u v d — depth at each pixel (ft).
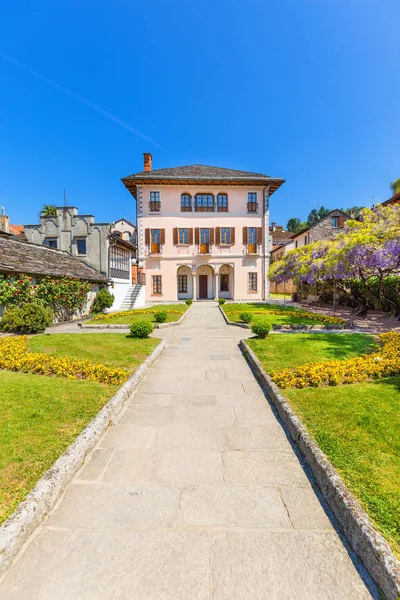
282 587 5.56
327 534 6.77
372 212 43.42
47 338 28.81
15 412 12.05
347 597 5.40
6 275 34.78
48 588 5.57
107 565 6.00
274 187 89.15
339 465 8.46
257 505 7.65
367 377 16.14
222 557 6.15
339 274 43.19
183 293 96.58
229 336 31.91
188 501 7.79
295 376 16.24
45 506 7.35
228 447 10.40
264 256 87.92
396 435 10.04
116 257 65.57
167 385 16.70
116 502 7.76
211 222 86.84
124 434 11.34
